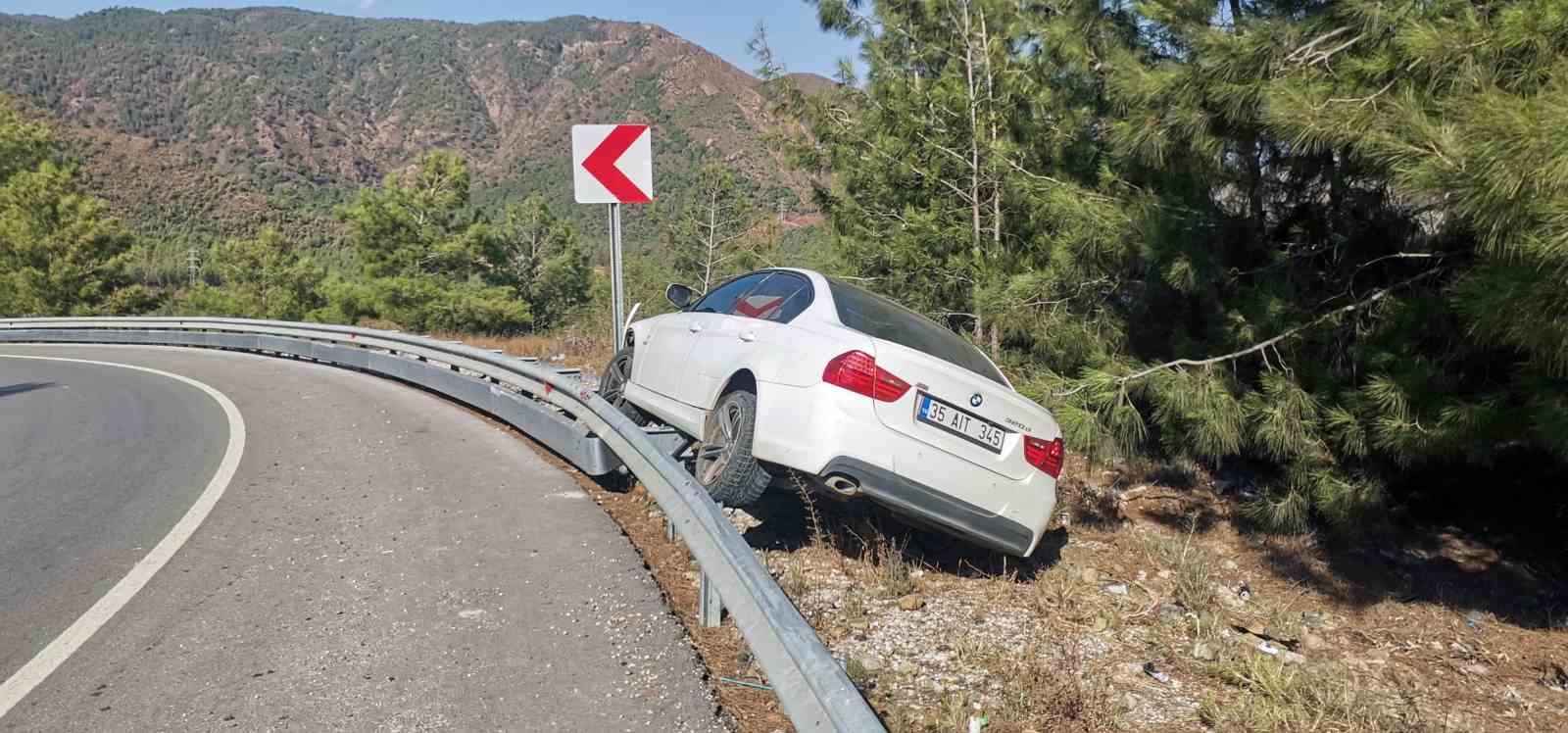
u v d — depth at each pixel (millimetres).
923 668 4309
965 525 5016
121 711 3451
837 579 5375
